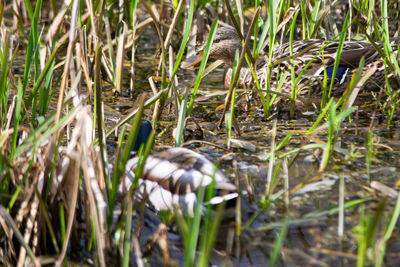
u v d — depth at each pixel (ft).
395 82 34.04
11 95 34.19
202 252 15.21
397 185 21.70
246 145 26.25
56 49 22.02
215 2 46.47
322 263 17.28
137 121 18.21
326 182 22.36
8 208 18.79
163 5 42.22
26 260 19.07
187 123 30.55
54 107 31.83
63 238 18.70
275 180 22.70
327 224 19.33
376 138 26.99
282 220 19.76
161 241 18.07
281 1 31.83
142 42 47.32
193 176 20.24
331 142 25.38
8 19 49.08
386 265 16.83
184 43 26.48
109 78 38.19
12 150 19.47
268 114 31.12
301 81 35.96
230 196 19.69
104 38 42.68
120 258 18.44
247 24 44.68
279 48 38.29
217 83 38.81
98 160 19.24
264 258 17.81
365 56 35.73
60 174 18.85
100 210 17.93
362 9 36.83
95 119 22.13
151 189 21.26
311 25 37.99
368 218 15.78
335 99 35.70
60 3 50.90
